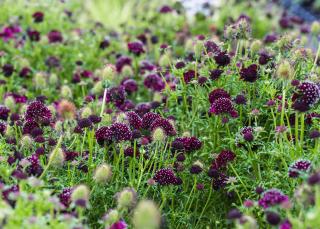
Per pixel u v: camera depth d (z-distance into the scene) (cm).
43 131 142
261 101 151
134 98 196
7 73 194
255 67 149
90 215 132
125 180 136
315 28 183
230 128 151
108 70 151
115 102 166
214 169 135
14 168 126
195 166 134
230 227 136
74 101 191
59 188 133
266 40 193
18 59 209
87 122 137
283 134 135
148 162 139
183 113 164
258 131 133
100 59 223
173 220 133
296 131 133
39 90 195
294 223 108
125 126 134
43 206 110
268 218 111
